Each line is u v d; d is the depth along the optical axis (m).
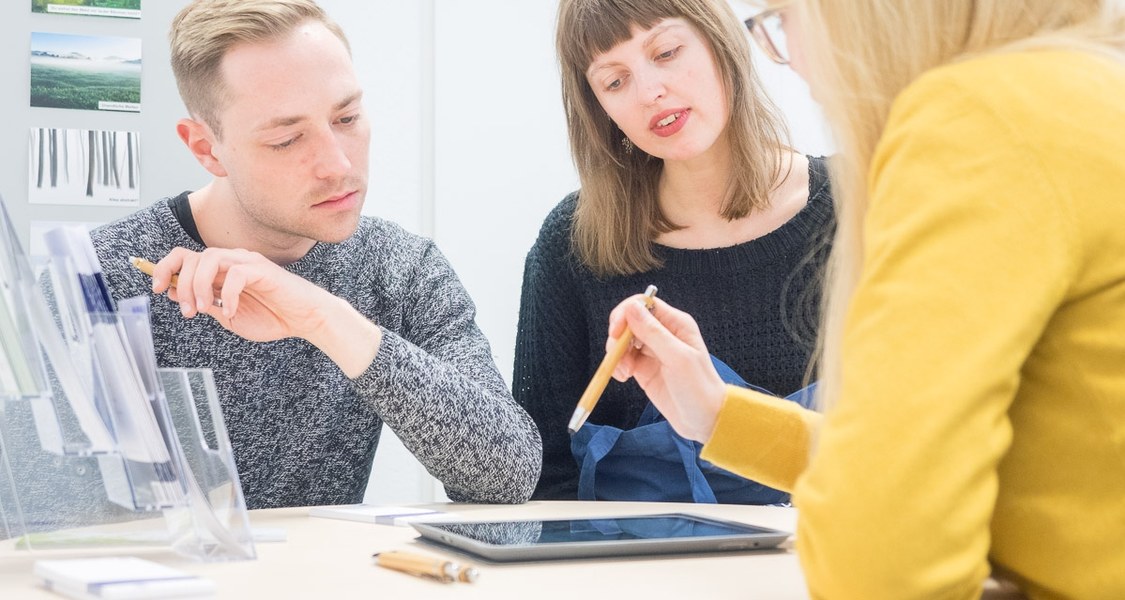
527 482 1.21
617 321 0.93
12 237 0.70
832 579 0.49
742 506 1.11
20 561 0.78
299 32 1.24
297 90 1.23
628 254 1.55
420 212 2.28
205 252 1.06
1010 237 0.47
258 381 1.35
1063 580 0.51
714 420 0.89
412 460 2.26
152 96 2.13
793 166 1.57
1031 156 0.48
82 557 0.79
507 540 0.75
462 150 2.27
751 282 1.54
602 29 1.39
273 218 1.29
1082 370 0.50
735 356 1.54
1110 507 0.50
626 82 1.42
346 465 1.38
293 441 1.36
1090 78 0.51
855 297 0.52
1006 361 0.46
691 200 1.54
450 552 0.77
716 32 1.41
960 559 0.47
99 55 2.10
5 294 0.69
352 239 1.45
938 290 0.48
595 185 1.54
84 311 0.72
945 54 0.57
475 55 2.28
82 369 0.73
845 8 0.58
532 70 2.30
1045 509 0.51
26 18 2.07
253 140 1.24
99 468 0.82
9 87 2.06
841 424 0.49
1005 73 0.51
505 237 2.29
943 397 0.46
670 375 0.90
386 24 2.26
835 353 0.64
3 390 0.71
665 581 0.66
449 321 1.44
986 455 0.47
